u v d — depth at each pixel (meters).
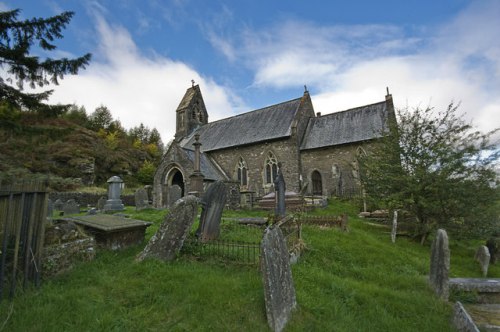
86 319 3.46
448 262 5.36
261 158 24.62
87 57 11.85
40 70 11.33
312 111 27.33
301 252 7.16
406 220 11.89
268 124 26.39
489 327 4.20
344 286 5.15
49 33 11.41
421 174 10.62
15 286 3.98
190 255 5.93
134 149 47.47
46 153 30.56
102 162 37.25
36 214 4.46
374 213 13.91
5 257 3.88
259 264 5.21
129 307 3.86
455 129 10.85
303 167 23.53
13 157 22.17
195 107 35.09
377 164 12.23
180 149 21.48
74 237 5.40
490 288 5.40
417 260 8.00
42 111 12.03
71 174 30.92
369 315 4.37
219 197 7.78
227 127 30.11
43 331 3.19
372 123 21.94
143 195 16.56
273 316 3.52
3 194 4.27
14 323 3.28
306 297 4.50
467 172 10.32
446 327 4.18
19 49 10.64
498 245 9.93
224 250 6.18
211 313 3.74
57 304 3.75
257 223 10.21
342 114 24.80
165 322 3.58
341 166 21.77
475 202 10.20
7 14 10.43
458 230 10.70
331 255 7.45
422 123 11.40
